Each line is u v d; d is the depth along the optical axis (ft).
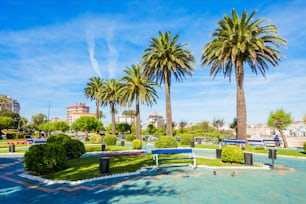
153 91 97.71
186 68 76.84
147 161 40.47
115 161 40.91
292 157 47.80
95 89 144.77
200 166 35.19
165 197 19.75
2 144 92.53
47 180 25.86
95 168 32.99
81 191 21.70
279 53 61.67
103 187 23.12
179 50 77.56
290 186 23.65
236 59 65.72
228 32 63.62
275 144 77.71
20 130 256.73
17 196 20.24
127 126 175.83
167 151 34.35
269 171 32.01
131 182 25.29
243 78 65.98
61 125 176.35
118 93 97.71
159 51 77.97
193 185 24.00
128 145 88.99
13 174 30.71
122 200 18.92
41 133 190.29
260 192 21.39
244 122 64.64
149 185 23.95
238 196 20.10
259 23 62.64
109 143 84.48
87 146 78.18
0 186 23.90
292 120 72.43
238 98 65.82
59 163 30.89
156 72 81.15
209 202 18.44
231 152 36.91
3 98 251.60
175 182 25.31
